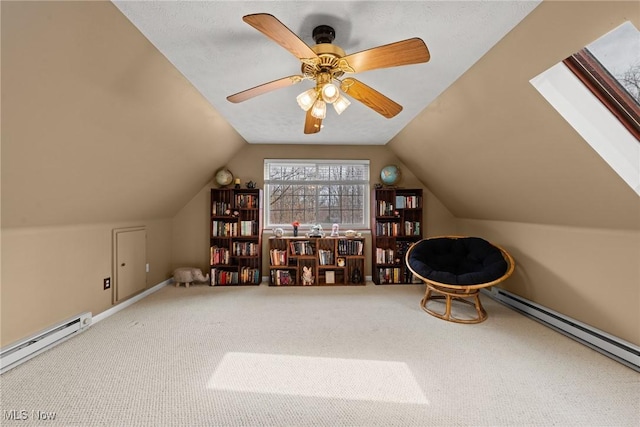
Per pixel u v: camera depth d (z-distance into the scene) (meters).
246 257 4.20
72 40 1.48
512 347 2.32
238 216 4.23
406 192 4.57
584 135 1.80
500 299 3.44
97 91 1.82
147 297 3.62
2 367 1.93
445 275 2.92
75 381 1.84
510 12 1.53
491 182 3.03
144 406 1.62
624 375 1.92
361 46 1.86
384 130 3.74
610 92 1.71
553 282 2.75
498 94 2.11
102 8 1.46
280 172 4.56
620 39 1.53
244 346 2.34
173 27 1.67
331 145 4.52
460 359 2.14
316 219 4.60
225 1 1.46
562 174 2.17
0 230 1.95
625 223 2.07
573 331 2.46
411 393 1.75
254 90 1.80
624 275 2.12
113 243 3.06
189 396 1.71
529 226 3.06
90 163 2.20
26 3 1.24
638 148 1.74
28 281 2.14
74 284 2.56
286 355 2.20
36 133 1.68
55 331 2.33
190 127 2.95
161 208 3.84
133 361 2.09
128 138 2.36
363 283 4.28
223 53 1.95
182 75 2.25
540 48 1.65
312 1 1.46
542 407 1.63
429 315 3.03
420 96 2.62
